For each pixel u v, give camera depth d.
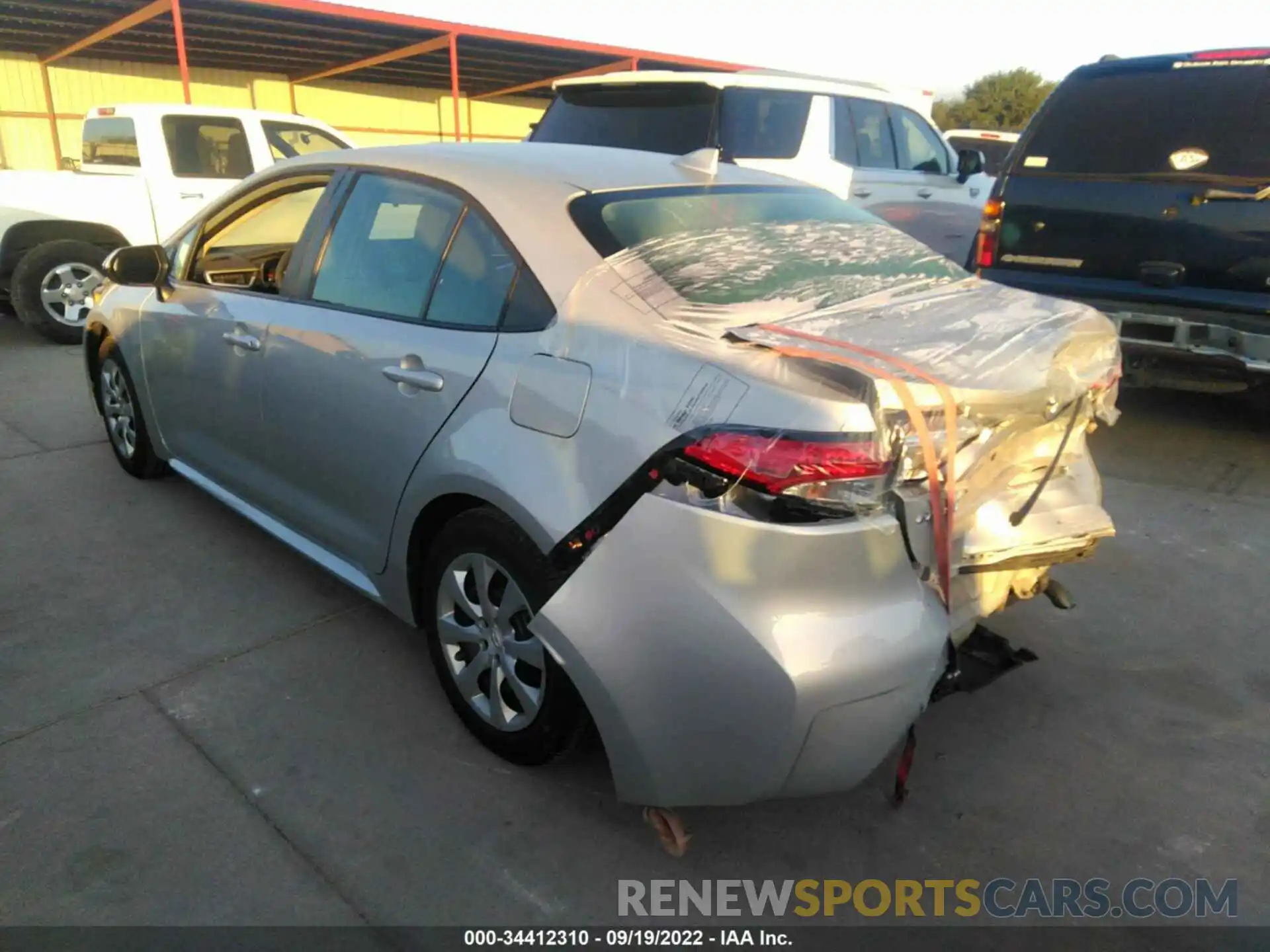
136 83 17.45
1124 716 3.00
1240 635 3.48
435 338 2.67
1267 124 4.75
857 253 2.93
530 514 2.28
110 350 4.48
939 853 2.43
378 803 2.52
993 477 2.46
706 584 2.03
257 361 3.34
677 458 2.05
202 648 3.23
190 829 2.39
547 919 2.18
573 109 7.14
